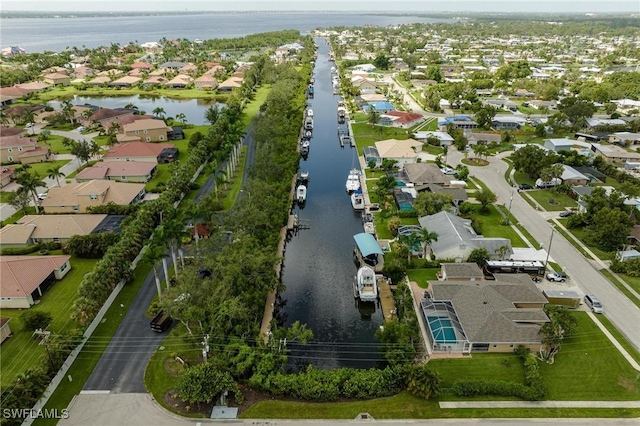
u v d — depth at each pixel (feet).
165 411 177.99
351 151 512.22
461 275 252.83
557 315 203.62
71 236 292.61
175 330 212.84
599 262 283.18
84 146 430.61
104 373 195.72
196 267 233.76
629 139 509.76
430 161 458.50
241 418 175.01
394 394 187.01
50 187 388.78
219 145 456.86
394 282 266.57
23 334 216.13
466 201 358.02
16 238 288.30
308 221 352.28
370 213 354.33
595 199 319.88
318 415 176.45
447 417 175.83
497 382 187.21
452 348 209.36
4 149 447.42
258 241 266.57
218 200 343.46
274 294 257.14
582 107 570.46
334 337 230.07
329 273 286.46
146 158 445.37
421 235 278.26
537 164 397.60
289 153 430.61
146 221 291.99
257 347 201.77
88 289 222.28
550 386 189.47
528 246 300.40
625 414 176.35
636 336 218.59
